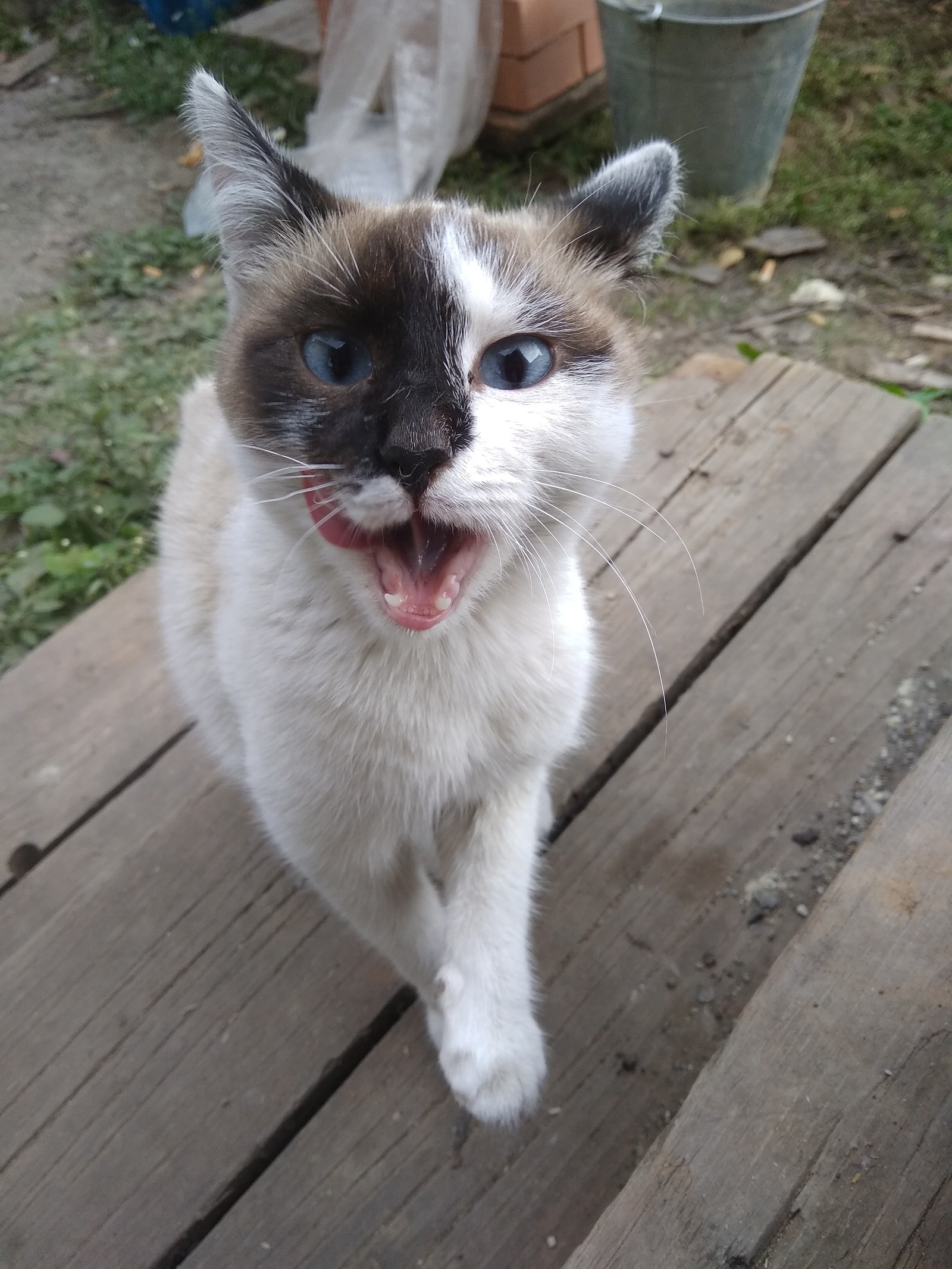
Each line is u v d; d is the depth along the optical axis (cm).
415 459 23
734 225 85
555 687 31
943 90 101
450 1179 32
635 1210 25
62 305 86
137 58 119
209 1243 31
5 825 41
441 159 90
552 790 41
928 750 33
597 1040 34
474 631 28
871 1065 26
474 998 31
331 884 32
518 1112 32
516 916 32
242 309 29
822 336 76
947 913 28
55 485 65
